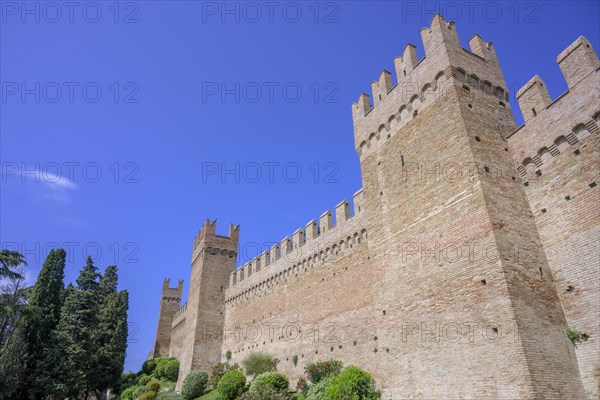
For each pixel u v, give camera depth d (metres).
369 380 23.59
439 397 17.91
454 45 22.69
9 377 42.78
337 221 34.84
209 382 45.41
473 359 16.91
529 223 18.98
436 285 19.55
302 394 30.38
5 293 47.00
